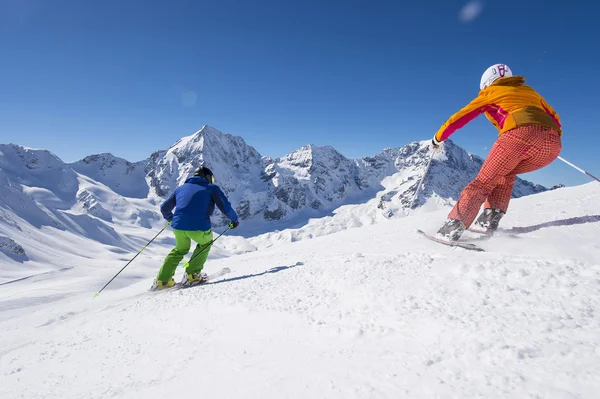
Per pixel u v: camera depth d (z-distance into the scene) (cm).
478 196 327
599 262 230
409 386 138
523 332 155
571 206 425
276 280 360
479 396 122
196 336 269
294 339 214
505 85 325
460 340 163
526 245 287
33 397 237
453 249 318
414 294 232
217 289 382
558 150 305
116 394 204
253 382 170
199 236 505
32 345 391
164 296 424
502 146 310
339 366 166
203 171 543
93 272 4144
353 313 229
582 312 164
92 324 402
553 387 118
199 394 173
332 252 478
